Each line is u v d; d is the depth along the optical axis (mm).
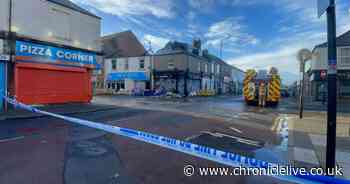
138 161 4594
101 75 35688
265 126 8734
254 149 5625
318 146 5848
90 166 4273
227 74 52031
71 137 6402
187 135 7004
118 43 36219
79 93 15820
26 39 12445
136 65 33531
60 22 14500
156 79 32688
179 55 31531
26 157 4703
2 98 11570
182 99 25375
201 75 36938
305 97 27531
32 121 8969
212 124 8953
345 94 22625
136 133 4113
